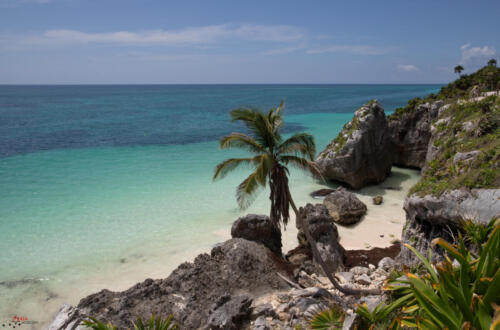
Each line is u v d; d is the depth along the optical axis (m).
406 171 40.94
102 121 88.94
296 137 14.03
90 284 17.47
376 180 35.31
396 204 29.41
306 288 14.28
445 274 5.32
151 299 13.30
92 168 41.00
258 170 13.53
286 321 12.12
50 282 17.59
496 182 11.73
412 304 6.80
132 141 59.72
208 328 11.71
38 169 40.38
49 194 31.25
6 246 21.34
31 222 24.98
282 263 17.19
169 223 25.16
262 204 29.27
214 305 12.66
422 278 6.57
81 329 11.54
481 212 11.39
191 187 33.75
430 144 29.16
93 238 22.64
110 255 20.50
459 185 12.65
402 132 41.66
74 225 24.62
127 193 31.75
